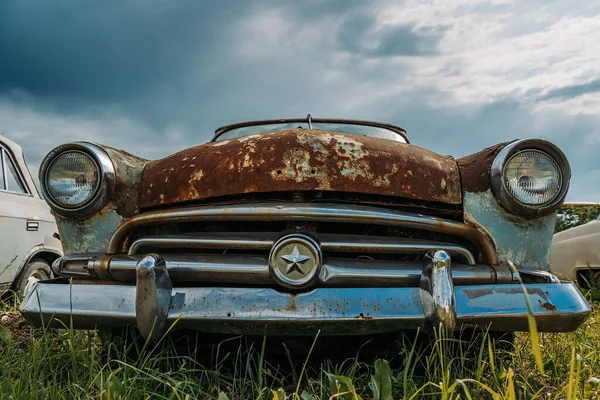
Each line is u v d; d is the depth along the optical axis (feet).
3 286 12.85
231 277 6.57
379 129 11.46
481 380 6.22
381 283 6.48
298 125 11.18
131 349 7.34
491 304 6.16
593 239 15.11
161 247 7.22
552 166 7.16
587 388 5.93
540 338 8.04
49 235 14.87
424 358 7.18
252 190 6.77
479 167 7.36
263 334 6.04
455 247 7.02
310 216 6.47
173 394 5.32
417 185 7.07
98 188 7.34
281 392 5.16
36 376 5.63
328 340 7.25
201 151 7.45
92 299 6.49
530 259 7.27
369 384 5.53
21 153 14.55
